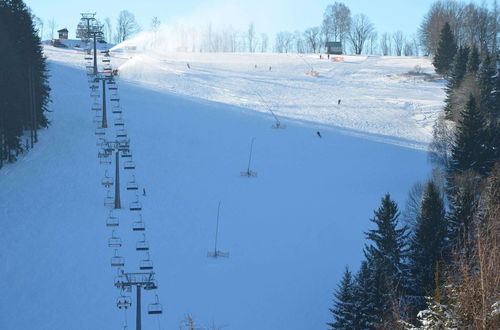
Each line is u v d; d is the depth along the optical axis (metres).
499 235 21.14
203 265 50.69
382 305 38.03
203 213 58.97
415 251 43.38
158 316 44.12
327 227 57.78
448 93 92.56
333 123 91.75
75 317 43.75
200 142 77.62
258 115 92.25
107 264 49.72
